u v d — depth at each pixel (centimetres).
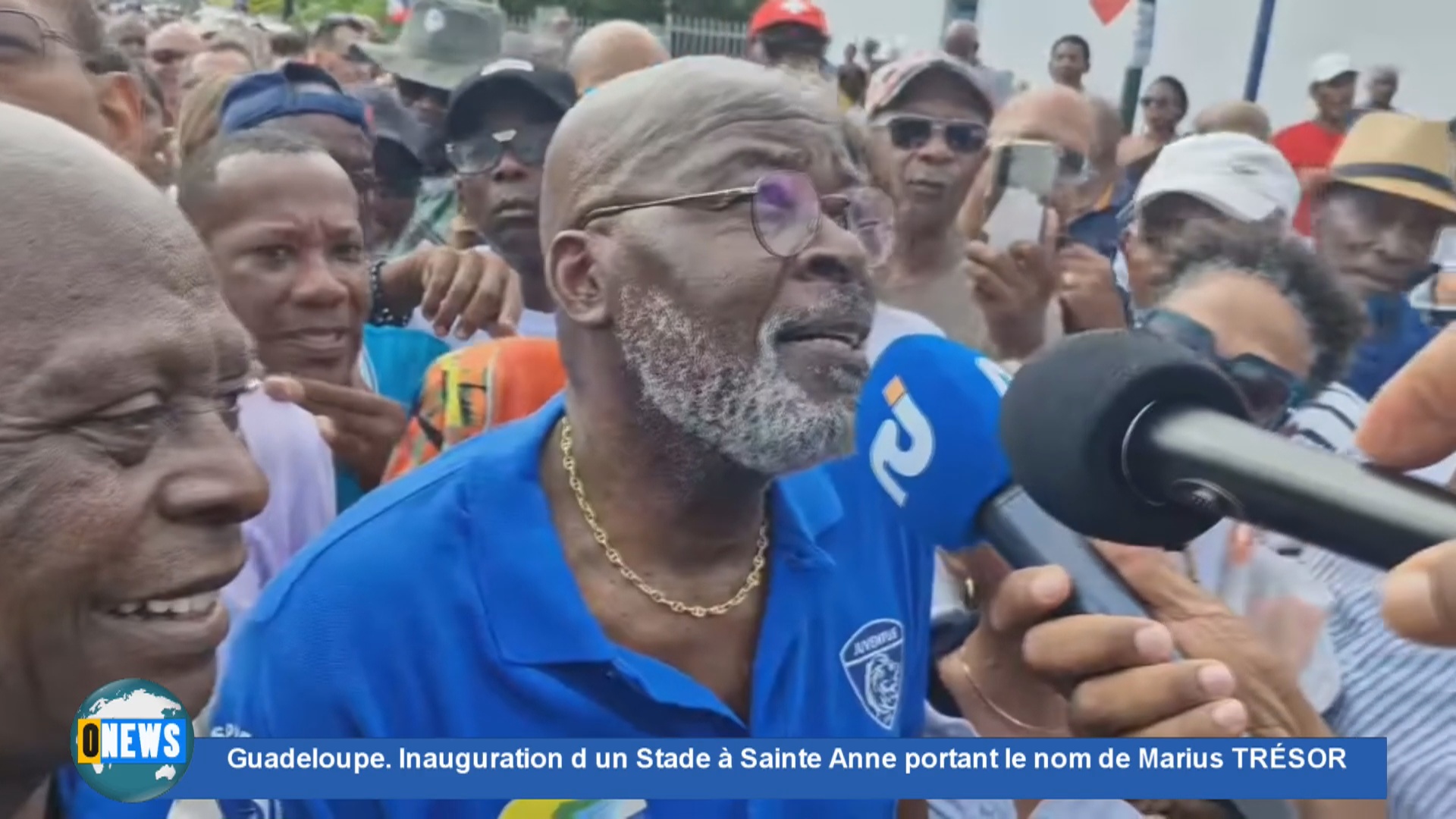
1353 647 166
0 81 155
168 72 454
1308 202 316
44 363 66
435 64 377
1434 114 313
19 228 66
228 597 158
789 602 125
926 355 123
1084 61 354
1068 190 288
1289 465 74
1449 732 155
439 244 309
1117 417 83
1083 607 105
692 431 113
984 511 117
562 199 118
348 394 189
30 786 78
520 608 115
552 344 197
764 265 110
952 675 128
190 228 74
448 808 114
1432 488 69
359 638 114
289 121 236
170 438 71
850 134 123
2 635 68
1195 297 188
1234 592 167
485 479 121
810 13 359
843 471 139
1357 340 194
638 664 116
